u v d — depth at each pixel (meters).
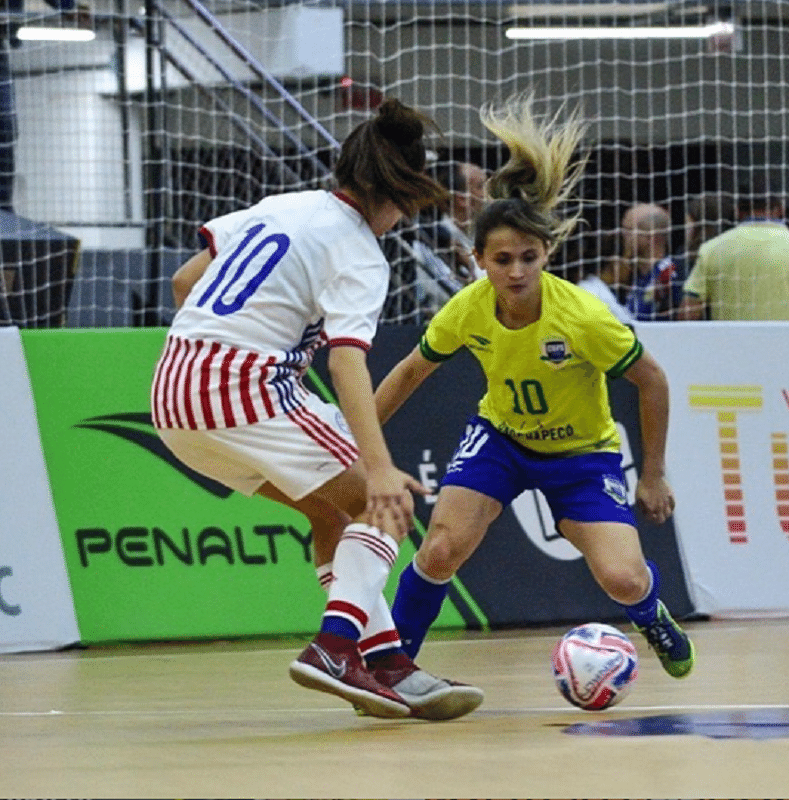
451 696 12.33
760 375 23.69
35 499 21.27
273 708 13.90
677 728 11.77
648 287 26.98
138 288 27.14
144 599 21.41
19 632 20.81
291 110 30.42
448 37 31.83
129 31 28.20
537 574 22.64
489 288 13.94
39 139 28.50
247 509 21.95
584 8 31.31
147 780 9.33
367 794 8.67
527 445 14.25
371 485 11.48
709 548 23.23
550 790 8.76
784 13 31.91
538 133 13.55
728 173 30.42
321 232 12.06
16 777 9.56
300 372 12.42
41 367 21.58
